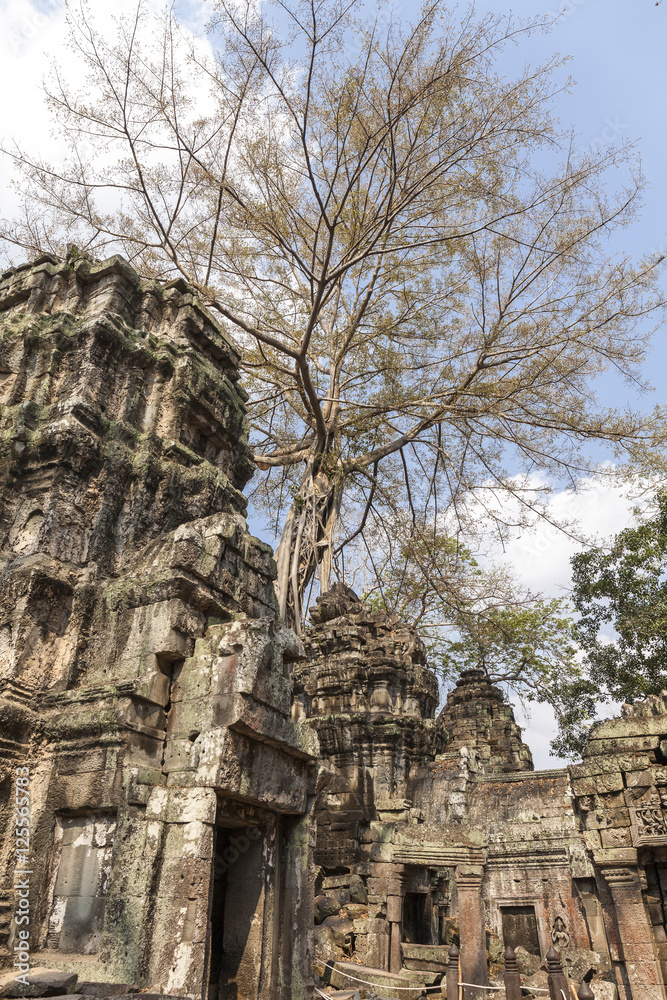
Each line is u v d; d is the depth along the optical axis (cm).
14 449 990
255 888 834
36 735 811
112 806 730
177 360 1209
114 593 913
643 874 1270
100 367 1085
